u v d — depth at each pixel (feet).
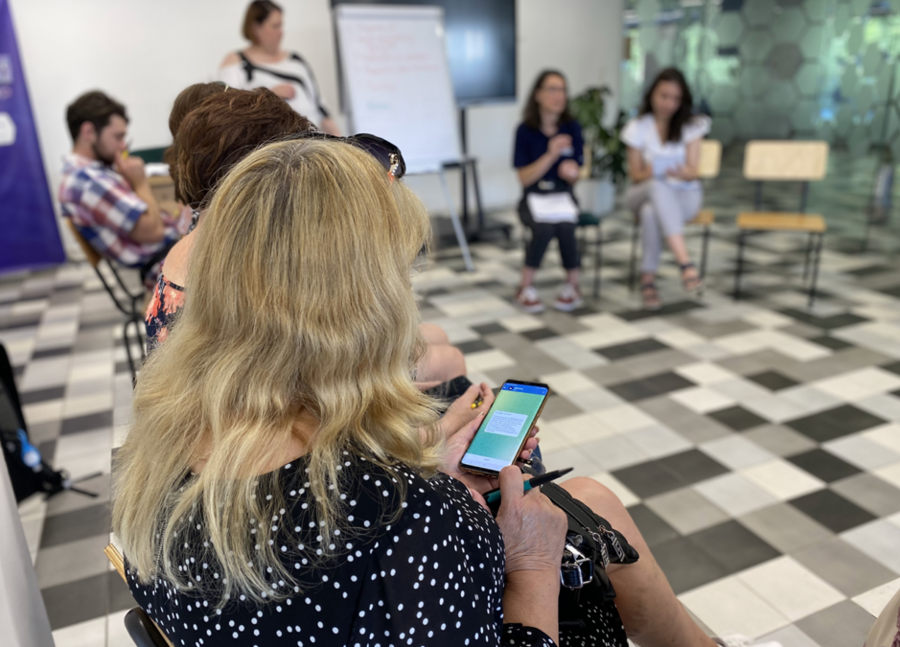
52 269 16.67
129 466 2.19
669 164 12.50
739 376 9.45
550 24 20.04
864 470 7.12
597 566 3.22
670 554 5.99
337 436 1.96
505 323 12.00
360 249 1.95
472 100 17.97
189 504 1.92
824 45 14.51
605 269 14.94
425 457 2.23
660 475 7.19
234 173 2.03
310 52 17.69
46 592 5.91
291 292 1.91
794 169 12.82
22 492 7.03
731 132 16.94
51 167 16.44
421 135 15.17
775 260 14.80
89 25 15.87
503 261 16.01
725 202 17.67
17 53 15.24
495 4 17.51
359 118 14.58
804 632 5.10
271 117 3.62
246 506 1.86
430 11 15.24
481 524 2.20
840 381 9.13
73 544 6.52
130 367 8.45
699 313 12.00
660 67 18.74
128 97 16.53
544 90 12.17
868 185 14.37
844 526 6.26
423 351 2.36
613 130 18.42
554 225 12.18
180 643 2.11
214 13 16.79
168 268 3.64
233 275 1.93
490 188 21.18
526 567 2.71
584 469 7.34
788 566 5.79
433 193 20.17
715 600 5.45
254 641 1.92
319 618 1.85
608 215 20.18
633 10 19.47
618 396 9.04
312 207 1.91
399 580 1.86
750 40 15.92
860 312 11.59
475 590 2.01
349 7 14.53
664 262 15.15
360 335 1.97
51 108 16.08
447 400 4.74
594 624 3.28
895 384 8.97
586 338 11.14
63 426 8.89
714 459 7.45
